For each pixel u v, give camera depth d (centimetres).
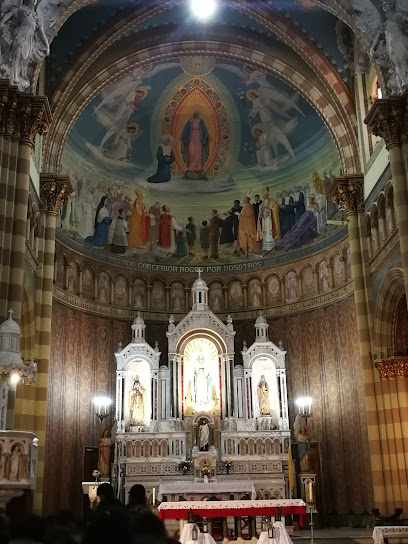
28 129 1722
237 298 2836
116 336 2670
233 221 2897
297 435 2373
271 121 2759
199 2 2342
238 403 2533
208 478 2234
